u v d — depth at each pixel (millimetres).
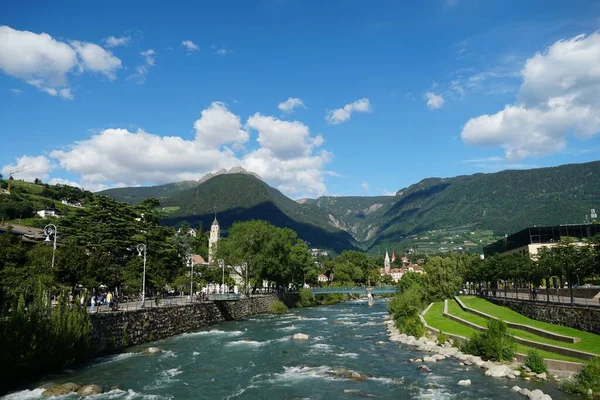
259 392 35469
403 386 36469
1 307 40531
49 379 37469
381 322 88438
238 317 98438
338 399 33344
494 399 31672
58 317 40656
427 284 103125
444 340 53969
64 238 82812
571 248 54750
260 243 119125
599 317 42062
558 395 30938
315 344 59062
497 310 69688
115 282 73875
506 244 138500
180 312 70688
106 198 91375
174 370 42500
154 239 97812
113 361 45406
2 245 55031
